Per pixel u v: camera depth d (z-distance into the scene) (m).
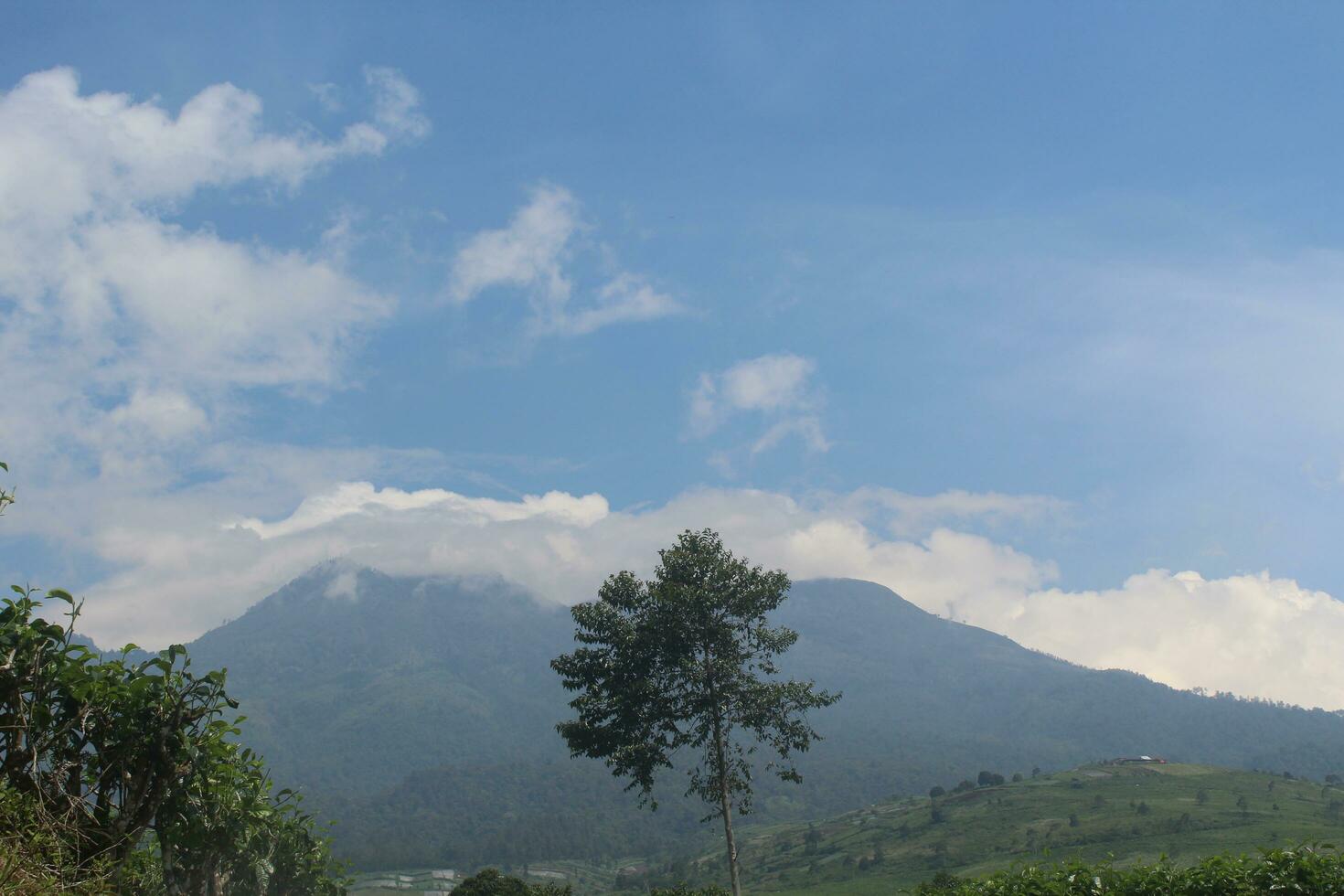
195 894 11.27
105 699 9.49
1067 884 12.98
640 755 25.98
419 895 126.88
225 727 11.03
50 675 9.09
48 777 9.06
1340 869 11.17
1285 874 11.34
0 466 9.28
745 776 27.47
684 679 26.81
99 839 9.20
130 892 10.26
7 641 8.95
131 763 9.72
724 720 27.34
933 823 118.25
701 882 116.31
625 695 25.97
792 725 27.25
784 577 27.94
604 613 27.02
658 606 26.97
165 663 10.28
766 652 28.06
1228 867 11.83
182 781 10.45
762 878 111.44
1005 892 13.62
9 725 8.75
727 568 27.67
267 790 12.47
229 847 11.38
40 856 8.17
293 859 14.30
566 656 27.17
